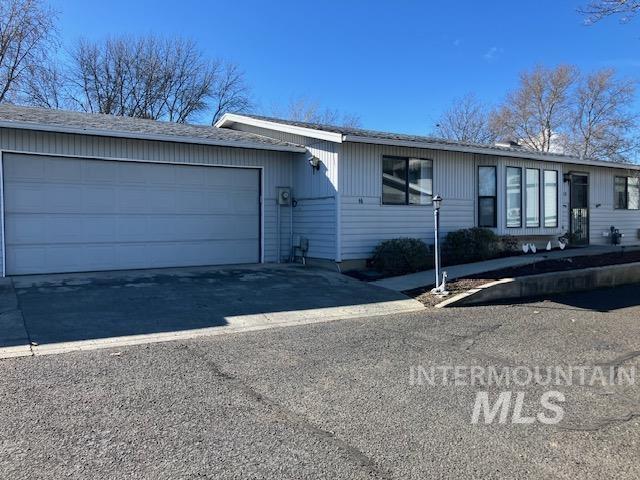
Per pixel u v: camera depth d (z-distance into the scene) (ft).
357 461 11.30
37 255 35.32
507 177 49.06
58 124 34.45
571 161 54.24
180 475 10.57
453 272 37.65
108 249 37.93
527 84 125.08
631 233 65.31
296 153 45.03
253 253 44.37
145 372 17.03
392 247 39.63
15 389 15.23
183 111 113.19
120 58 105.40
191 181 41.27
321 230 42.01
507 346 21.25
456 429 13.00
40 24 84.17
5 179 33.99
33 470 10.65
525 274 35.17
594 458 11.56
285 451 11.70
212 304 27.81
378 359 19.10
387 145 42.16
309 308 27.99
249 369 17.63
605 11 28.02
